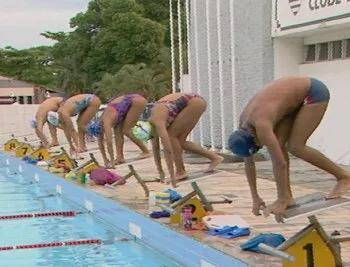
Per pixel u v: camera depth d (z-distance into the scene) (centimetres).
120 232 927
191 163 1487
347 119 1388
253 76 1589
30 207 1181
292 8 1430
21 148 2005
